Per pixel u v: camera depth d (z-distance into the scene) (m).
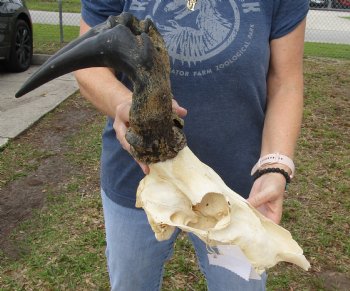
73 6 17.23
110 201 1.96
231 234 1.37
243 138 1.79
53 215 4.14
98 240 3.78
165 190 1.38
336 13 19.31
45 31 12.12
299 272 3.50
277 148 1.68
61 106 6.84
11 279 3.38
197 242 1.95
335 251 3.75
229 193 1.40
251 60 1.69
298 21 1.73
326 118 6.52
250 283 1.88
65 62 1.24
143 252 1.96
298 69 1.79
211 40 1.67
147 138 1.32
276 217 1.55
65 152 5.38
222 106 1.73
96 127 6.11
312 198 4.49
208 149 1.77
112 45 1.21
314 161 5.25
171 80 1.71
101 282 3.37
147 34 1.24
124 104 1.40
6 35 8.30
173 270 3.46
